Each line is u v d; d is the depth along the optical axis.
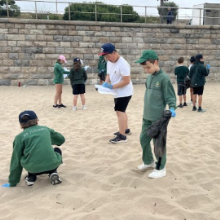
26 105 10.09
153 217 2.75
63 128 6.82
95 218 2.78
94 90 14.42
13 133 6.41
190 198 3.14
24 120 3.53
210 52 18.17
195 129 6.57
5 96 12.27
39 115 8.39
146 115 3.74
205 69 8.39
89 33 16.22
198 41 17.88
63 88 15.20
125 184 3.61
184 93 9.59
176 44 17.61
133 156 4.69
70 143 5.55
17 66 15.61
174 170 4.02
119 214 2.85
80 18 19.28
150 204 3.02
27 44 15.52
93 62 16.53
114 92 5.02
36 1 15.84
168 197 3.17
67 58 16.17
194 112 8.73
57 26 15.71
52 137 3.84
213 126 6.86
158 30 17.20
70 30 15.93
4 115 8.36
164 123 3.46
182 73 9.36
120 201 3.11
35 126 3.59
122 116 5.33
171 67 17.81
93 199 3.18
